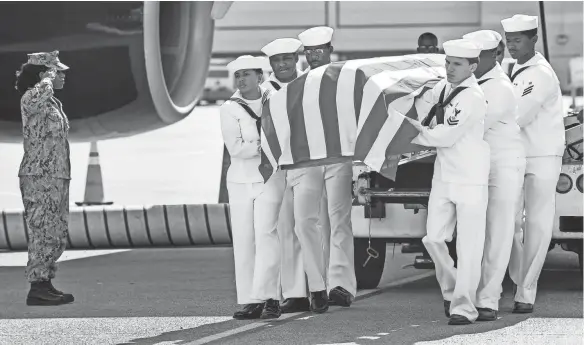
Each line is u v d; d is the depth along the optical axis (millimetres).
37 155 13758
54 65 13922
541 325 12055
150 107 16016
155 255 19031
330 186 13398
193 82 17281
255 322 12391
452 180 12023
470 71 11914
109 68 15633
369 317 12664
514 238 13008
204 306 13562
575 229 14039
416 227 14344
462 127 11844
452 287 12508
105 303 13852
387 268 17156
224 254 19094
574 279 15789
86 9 15398
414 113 12133
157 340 11406
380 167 12000
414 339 11281
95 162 23906
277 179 12523
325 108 12195
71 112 15977
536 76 12844
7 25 15477
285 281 13125
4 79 15805
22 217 19250
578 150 14211
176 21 17109
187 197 27516
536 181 12891
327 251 13852
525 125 12938
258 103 12477
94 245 19406
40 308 13523
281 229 13086
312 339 11320
